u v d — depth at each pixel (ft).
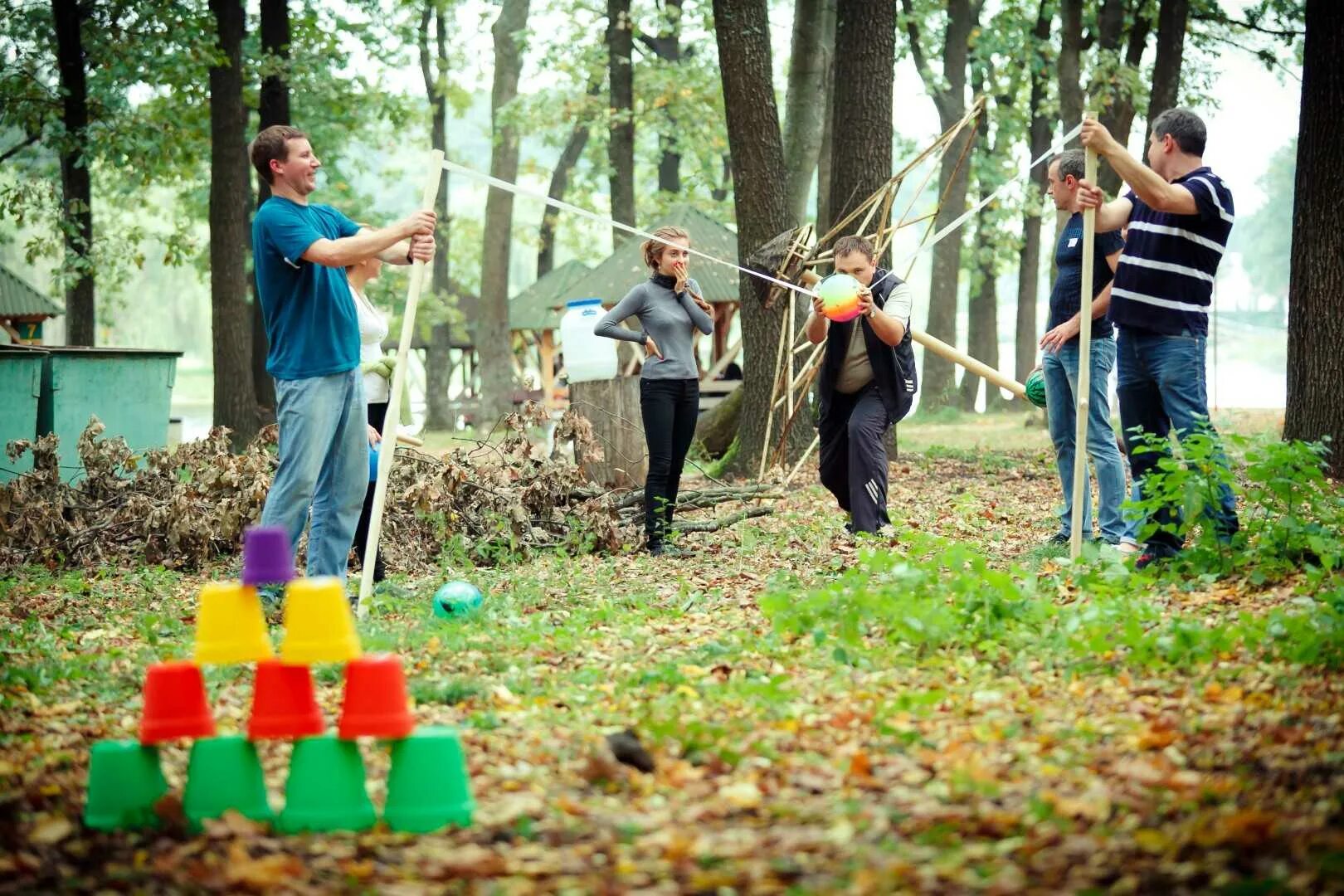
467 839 13.10
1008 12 107.14
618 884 11.55
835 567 27.50
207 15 77.97
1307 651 17.46
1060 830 12.31
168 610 26.27
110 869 12.46
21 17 83.56
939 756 14.76
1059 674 18.26
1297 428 38.68
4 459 41.75
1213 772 13.76
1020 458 55.77
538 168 131.75
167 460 35.76
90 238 82.74
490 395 117.70
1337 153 37.76
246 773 13.89
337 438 25.50
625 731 15.66
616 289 85.30
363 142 115.44
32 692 19.47
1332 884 10.50
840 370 29.68
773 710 16.88
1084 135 24.76
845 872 11.57
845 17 49.44
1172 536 25.48
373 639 21.65
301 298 24.73
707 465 56.59
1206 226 25.30
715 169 117.70
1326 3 38.11
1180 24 79.61
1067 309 29.14
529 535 32.76
